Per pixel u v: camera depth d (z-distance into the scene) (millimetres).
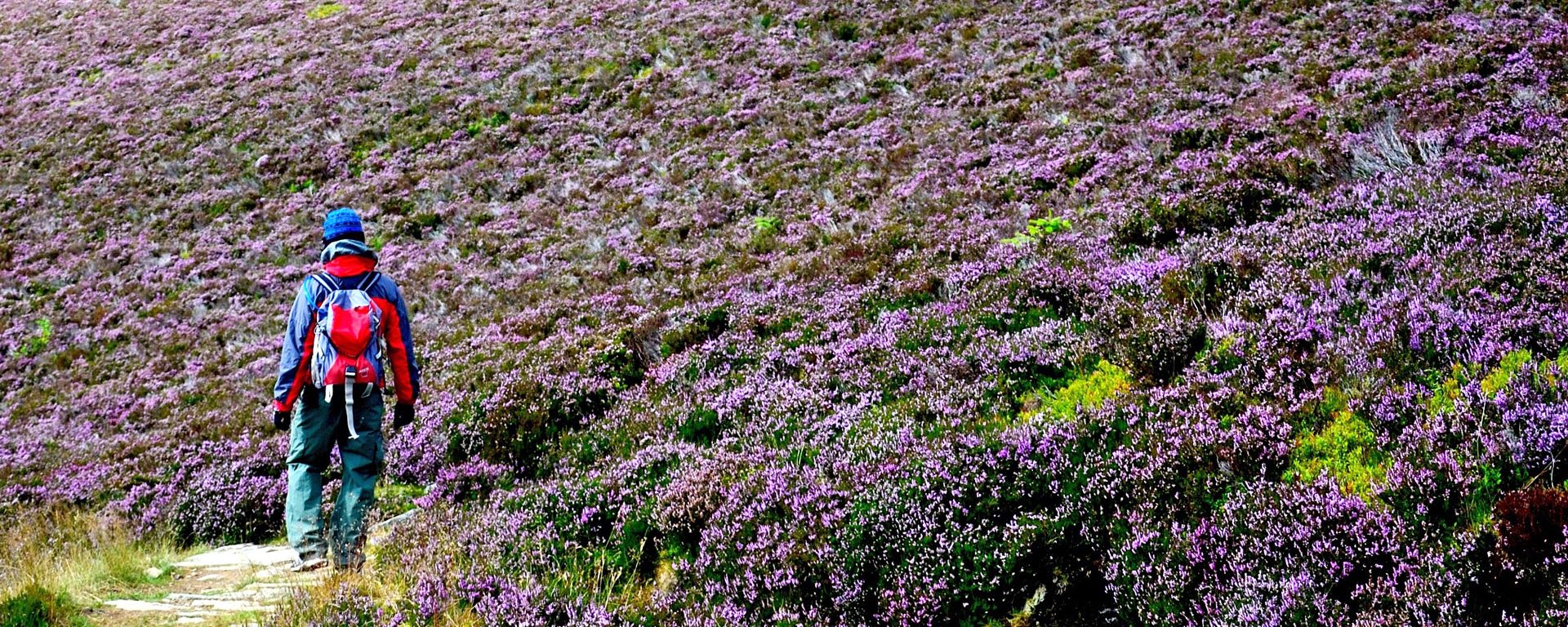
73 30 42875
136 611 4902
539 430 8477
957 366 7059
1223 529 3885
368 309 5117
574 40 32125
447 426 8969
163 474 10773
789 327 10023
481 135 26172
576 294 15164
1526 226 6594
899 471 5047
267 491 8203
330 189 24766
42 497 11414
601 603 4641
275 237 22266
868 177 17562
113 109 32250
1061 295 8430
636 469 6402
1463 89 12797
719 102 25000
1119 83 19062
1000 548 4285
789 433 6684
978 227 12516
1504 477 3703
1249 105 15391
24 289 21625
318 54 34938
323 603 4508
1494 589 3199
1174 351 5988
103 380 16844
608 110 26438
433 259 19359
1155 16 22484
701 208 18359
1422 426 4195
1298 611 3363
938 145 18344
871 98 22891
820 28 28531
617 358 10117
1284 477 4180
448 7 38438
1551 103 11273
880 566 4418
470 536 5523
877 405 6875
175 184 26125
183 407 14477
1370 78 14703
